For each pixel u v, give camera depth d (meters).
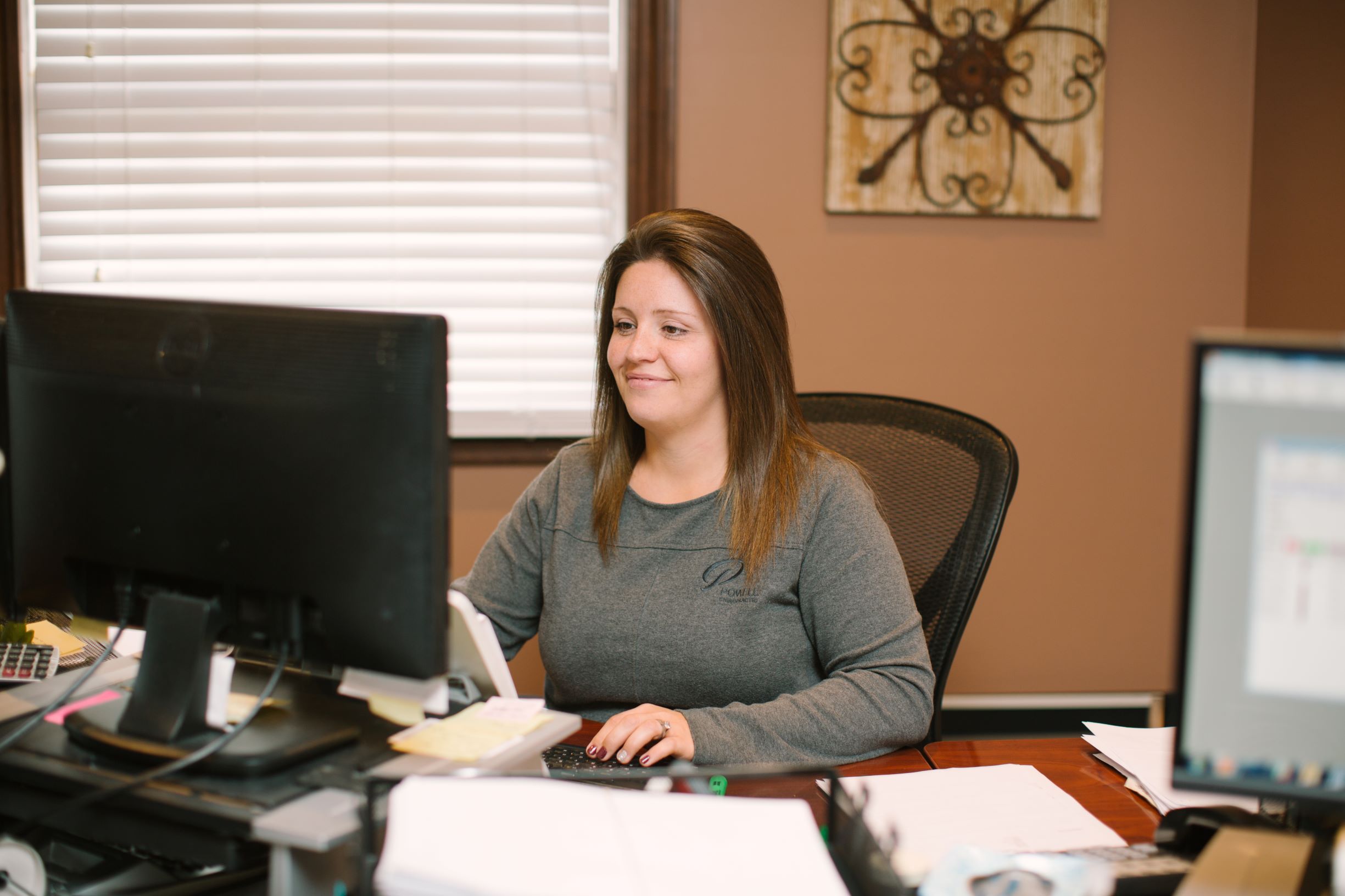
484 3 2.46
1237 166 2.60
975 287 2.57
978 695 2.67
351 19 2.45
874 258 2.55
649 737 1.06
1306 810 0.86
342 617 0.83
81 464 0.91
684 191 2.50
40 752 0.86
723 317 1.29
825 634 1.28
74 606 0.97
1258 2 2.56
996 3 2.47
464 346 2.54
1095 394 2.63
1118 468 2.65
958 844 0.88
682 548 1.33
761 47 2.48
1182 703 0.72
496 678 0.98
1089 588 2.67
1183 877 0.79
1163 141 2.58
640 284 1.31
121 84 2.45
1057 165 2.52
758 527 1.30
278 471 0.83
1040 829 0.92
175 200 2.47
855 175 2.49
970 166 2.51
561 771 1.00
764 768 0.87
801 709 1.14
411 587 0.80
